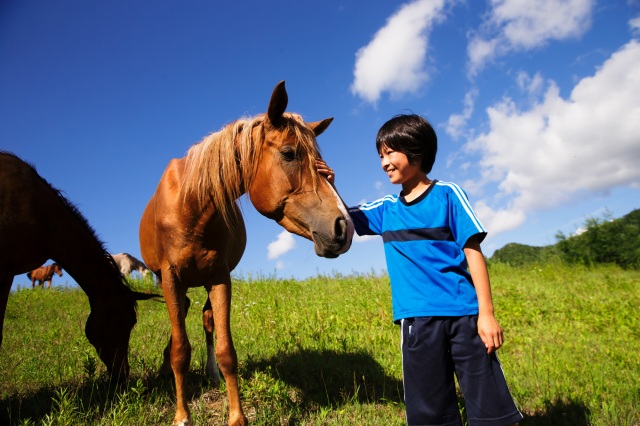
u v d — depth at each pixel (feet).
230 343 9.65
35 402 11.66
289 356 15.03
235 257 12.93
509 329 18.75
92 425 10.09
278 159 8.53
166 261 10.06
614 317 19.63
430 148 7.69
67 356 15.65
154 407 11.00
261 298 25.71
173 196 9.82
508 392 6.95
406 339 7.53
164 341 17.88
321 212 8.09
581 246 48.57
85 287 13.03
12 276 11.50
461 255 7.55
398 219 7.86
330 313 21.03
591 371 12.94
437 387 7.23
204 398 11.80
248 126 9.08
